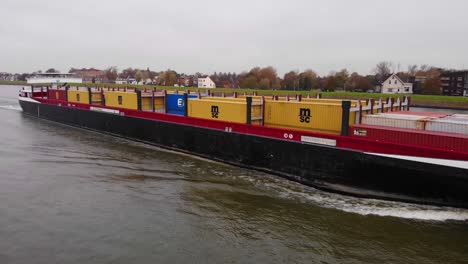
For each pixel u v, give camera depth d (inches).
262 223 616.7
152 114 1241.4
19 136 1344.7
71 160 977.5
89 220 610.5
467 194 629.6
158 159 1023.6
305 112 887.1
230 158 986.7
